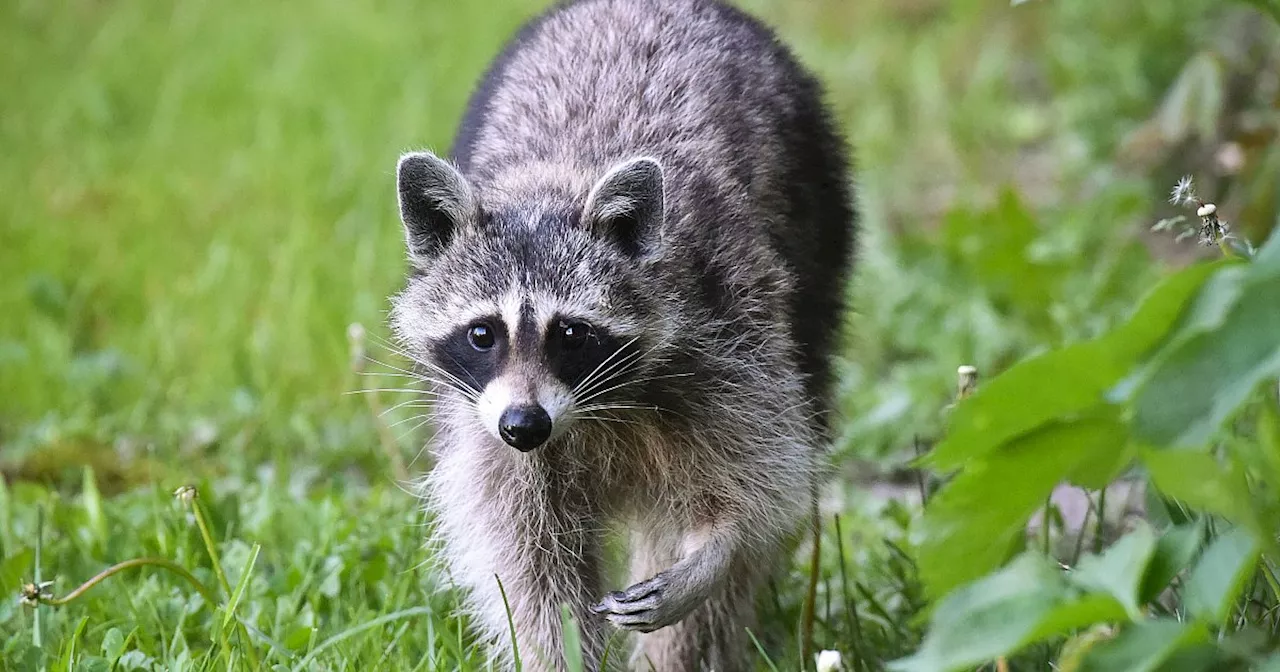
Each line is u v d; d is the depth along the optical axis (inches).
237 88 791.1
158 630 311.6
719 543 307.4
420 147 361.1
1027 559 208.4
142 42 865.5
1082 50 674.8
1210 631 223.3
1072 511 382.9
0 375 502.0
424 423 365.4
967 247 504.4
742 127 346.9
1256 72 526.9
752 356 320.5
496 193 331.3
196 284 561.9
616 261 311.6
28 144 732.7
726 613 326.3
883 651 306.2
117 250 604.7
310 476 427.2
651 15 373.7
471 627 326.6
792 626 333.1
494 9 898.7
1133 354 209.8
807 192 368.8
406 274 405.7
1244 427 267.1
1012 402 215.2
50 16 922.1
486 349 310.8
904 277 519.2
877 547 366.3
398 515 366.0
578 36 371.2
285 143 705.0
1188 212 513.7
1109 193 518.0
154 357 515.5
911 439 442.0
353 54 827.4
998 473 224.5
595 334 305.6
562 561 320.2
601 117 345.1
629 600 291.9
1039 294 486.9
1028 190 616.1
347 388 471.2
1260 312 194.7
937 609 209.5
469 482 321.1
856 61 767.7
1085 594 203.5
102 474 435.8
